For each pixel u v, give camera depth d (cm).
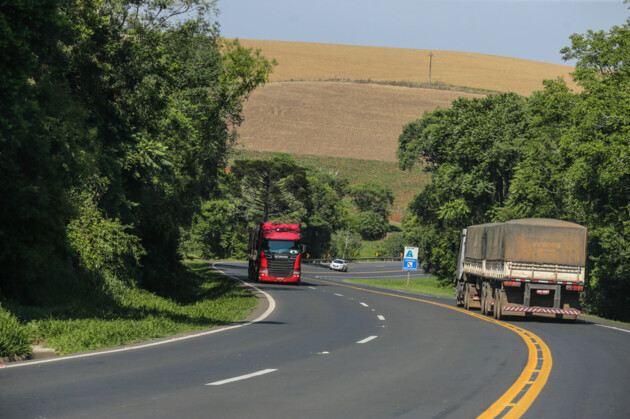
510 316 4634
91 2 4547
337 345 2658
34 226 3195
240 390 1638
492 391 1736
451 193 10025
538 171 7588
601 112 5559
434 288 11300
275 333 3039
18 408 1356
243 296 5525
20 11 2659
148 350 2316
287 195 19150
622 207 6256
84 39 4353
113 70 4688
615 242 6022
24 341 2097
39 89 3541
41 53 3338
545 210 7738
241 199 18925
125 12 4797
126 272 4409
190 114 6788
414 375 1967
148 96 4972
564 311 4241
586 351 2709
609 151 5394
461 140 9438
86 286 3731
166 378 1767
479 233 4912
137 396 1516
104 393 1537
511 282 4222
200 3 5328
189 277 7256
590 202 6519
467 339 3022
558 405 1583
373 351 2503
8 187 3064
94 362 1998
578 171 5894
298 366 2072
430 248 12356
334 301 5594
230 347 2473
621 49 6212
